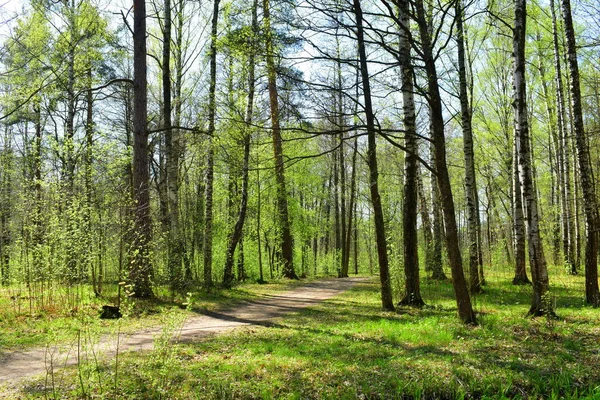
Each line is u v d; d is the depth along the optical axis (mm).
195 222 23141
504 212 33469
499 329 8859
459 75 15227
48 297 11352
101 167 15047
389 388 5848
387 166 30484
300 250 34469
